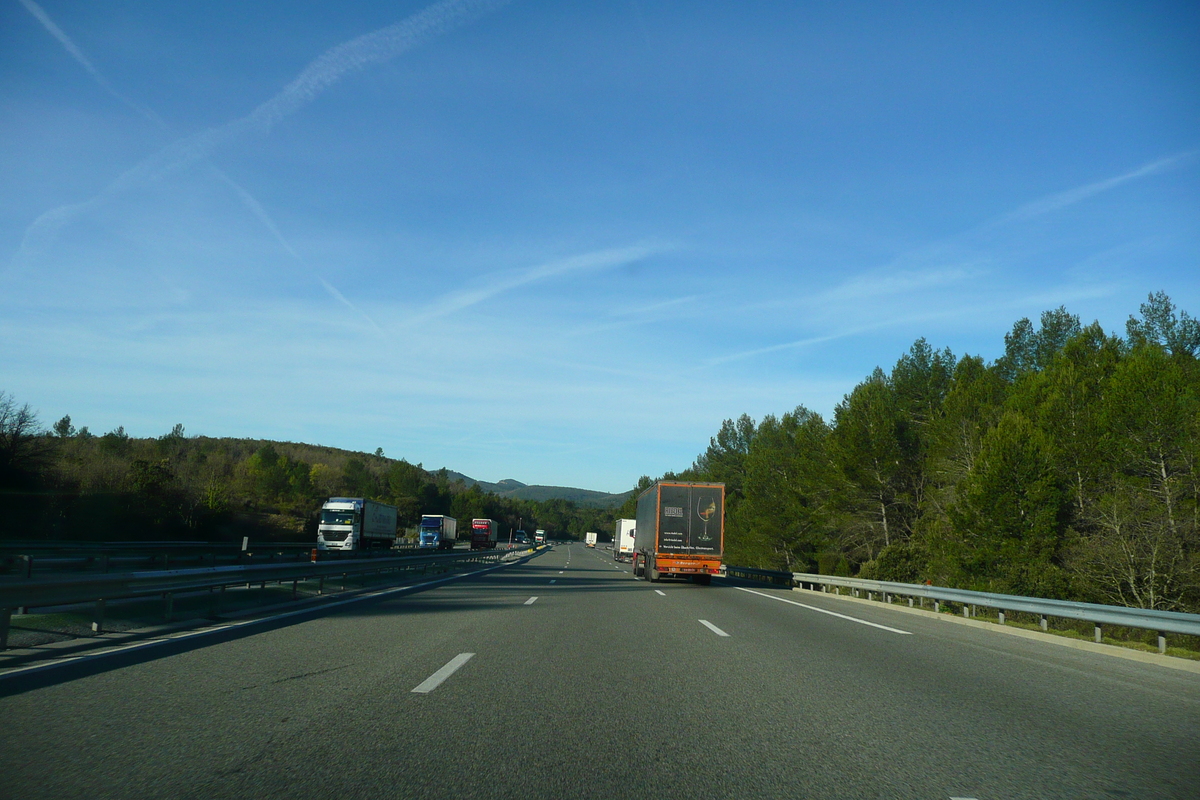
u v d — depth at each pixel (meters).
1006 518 31.02
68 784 4.48
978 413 40.41
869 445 45.12
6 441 45.22
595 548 138.38
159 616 12.61
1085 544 30.61
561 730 6.09
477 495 181.00
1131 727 6.77
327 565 19.47
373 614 14.27
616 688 7.83
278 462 109.38
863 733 6.29
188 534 57.84
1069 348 37.84
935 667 9.91
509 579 29.23
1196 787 5.06
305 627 11.98
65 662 8.27
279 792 4.46
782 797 4.70
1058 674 9.70
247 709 6.43
